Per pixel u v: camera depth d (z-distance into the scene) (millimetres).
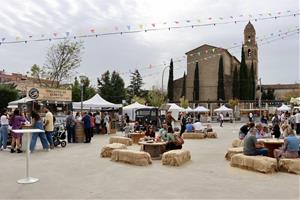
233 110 58219
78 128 19172
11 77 65812
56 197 7188
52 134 16281
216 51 69125
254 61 77562
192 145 18047
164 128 13953
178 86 74125
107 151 13031
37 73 44281
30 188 7973
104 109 32594
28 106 24234
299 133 24234
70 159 12500
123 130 28781
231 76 72500
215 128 36406
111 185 8305
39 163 11539
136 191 7707
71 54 44094
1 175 9453
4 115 15398
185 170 10391
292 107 39844
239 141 15453
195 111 52344
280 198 7145
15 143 14414
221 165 11352
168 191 7719
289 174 9742
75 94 55750
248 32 76375
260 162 9984
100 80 73312
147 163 11273
